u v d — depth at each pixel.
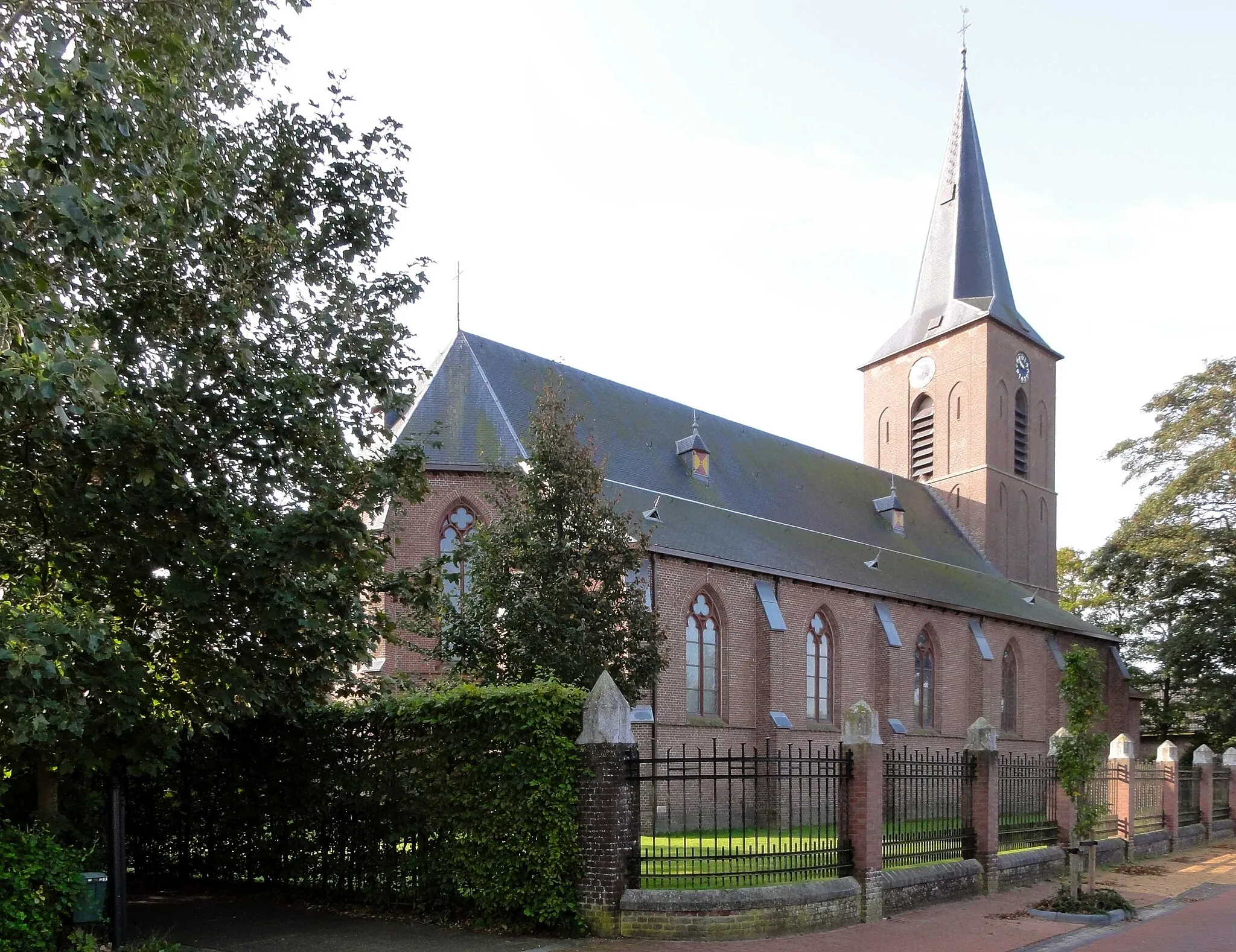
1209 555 41.69
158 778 16.95
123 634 11.85
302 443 12.76
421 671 25.00
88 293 11.42
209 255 11.86
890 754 15.99
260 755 15.98
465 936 12.84
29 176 8.65
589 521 18.03
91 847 11.98
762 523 34.72
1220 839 28.80
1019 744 40.84
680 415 37.03
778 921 13.13
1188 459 42.78
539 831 12.98
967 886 17.06
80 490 11.09
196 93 11.97
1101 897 16.34
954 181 50.72
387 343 13.92
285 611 11.79
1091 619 61.97
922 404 50.56
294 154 13.41
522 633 17.14
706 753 27.72
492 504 21.44
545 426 18.67
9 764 11.81
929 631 37.44
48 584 11.62
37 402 8.98
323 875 15.18
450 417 28.06
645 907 12.70
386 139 13.99
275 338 13.24
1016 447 49.34
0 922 9.82
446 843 13.75
